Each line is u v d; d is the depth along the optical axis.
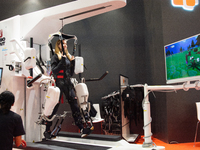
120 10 6.15
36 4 5.92
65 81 3.27
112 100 5.36
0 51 3.73
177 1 4.77
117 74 6.01
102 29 6.19
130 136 5.16
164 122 4.73
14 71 3.50
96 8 3.04
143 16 5.94
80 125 3.26
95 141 3.68
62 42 3.22
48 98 3.13
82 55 6.16
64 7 3.16
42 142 3.64
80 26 6.21
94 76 6.10
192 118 4.60
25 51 3.22
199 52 3.62
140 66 5.90
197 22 4.49
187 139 4.57
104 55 6.11
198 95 4.62
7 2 6.12
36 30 3.52
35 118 3.83
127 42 6.04
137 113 5.27
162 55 4.95
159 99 5.04
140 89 5.07
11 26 3.64
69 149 3.06
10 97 1.98
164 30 4.89
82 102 3.30
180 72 4.21
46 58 4.02
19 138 2.04
